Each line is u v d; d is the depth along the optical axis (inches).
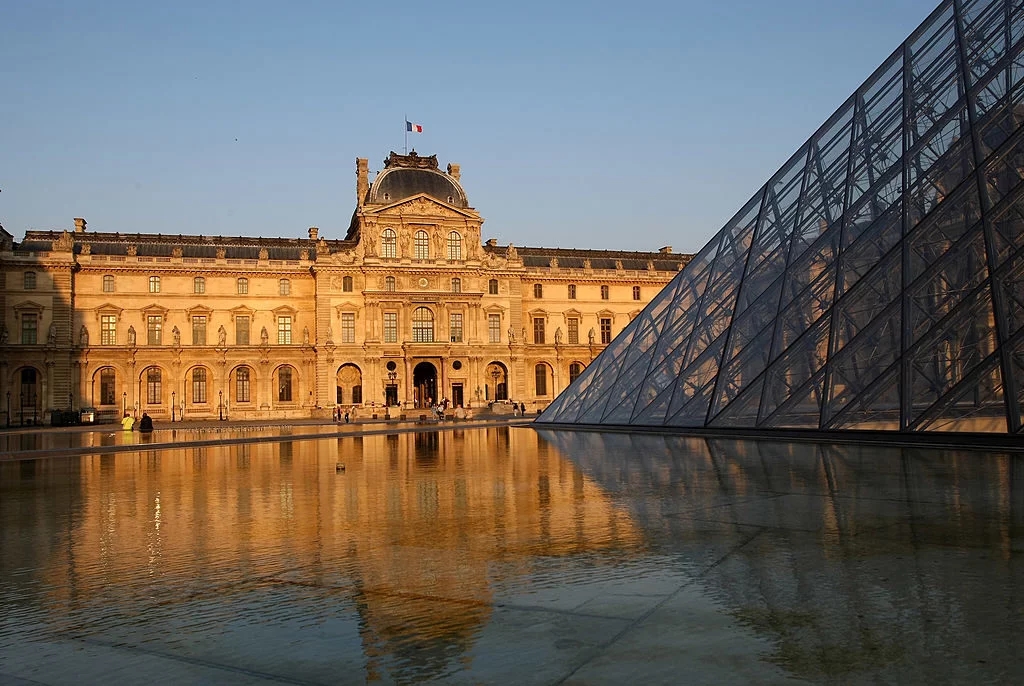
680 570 497.0
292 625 404.5
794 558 521.3
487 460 1328.7
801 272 1643.7
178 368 4830.2
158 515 783.1
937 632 366.9
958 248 1339.8
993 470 946.7
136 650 371.6
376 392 4955.7
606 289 5684.1
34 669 347.9
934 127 1537.9
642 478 984.3
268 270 5002.5
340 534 652.7
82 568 545.3
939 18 1732.3
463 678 328.5
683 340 1893.5
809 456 1173.7
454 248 5206.7
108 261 4736.7
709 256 2038.6
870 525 628.1
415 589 469.1
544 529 651.5
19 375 4554.6
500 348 5221.5
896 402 1312.7
